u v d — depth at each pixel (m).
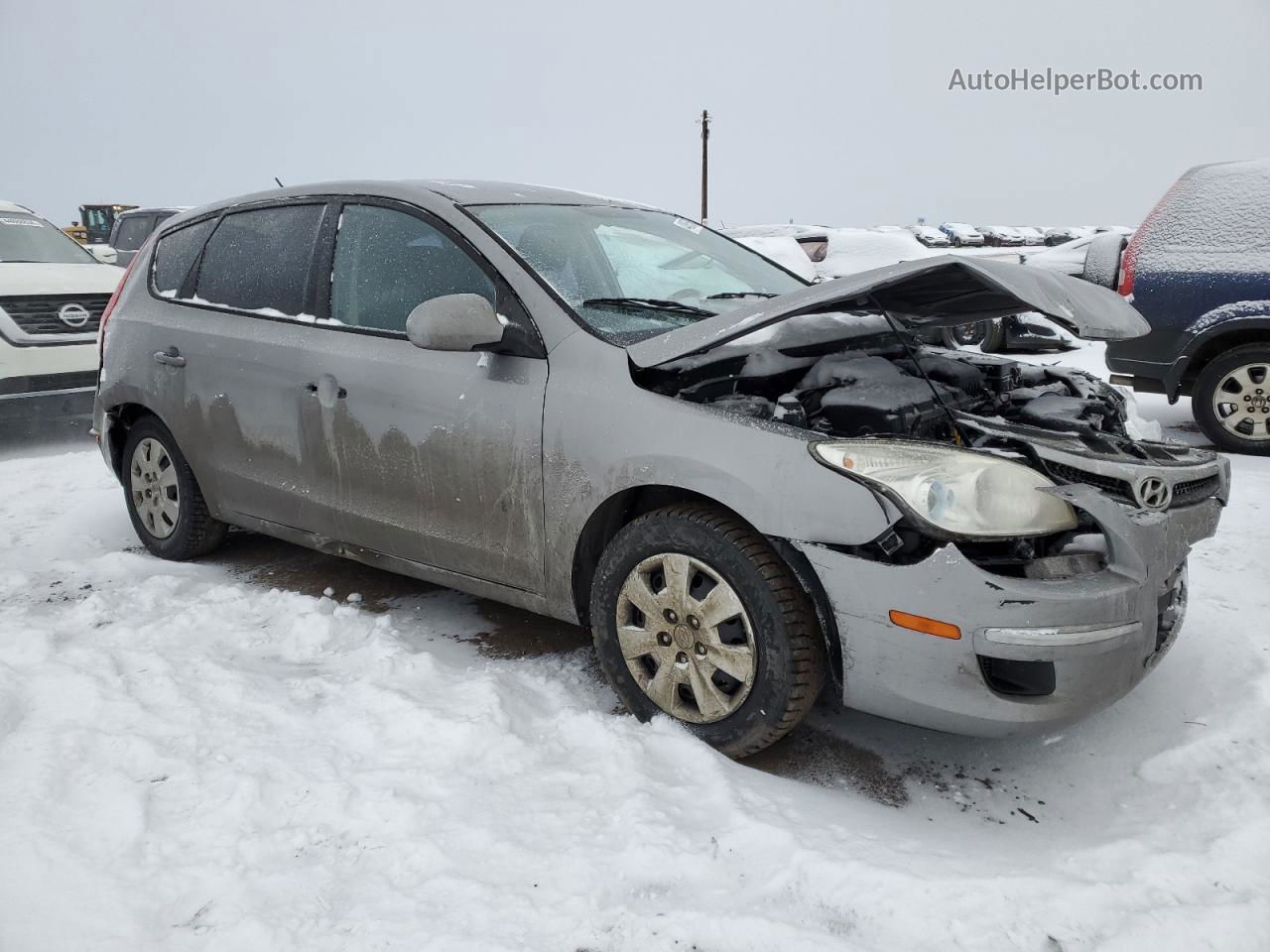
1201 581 3.75
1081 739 2.69
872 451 2.34
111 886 2.01
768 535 2.40
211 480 3.91
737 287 3.57
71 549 4.45
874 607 2.31
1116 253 7.38
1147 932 1.86
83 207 23.56
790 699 2.44
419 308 2.76
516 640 3.40
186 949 1.86
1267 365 5.98
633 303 3.07
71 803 2.29
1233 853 2.11
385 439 3.21
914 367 3.10
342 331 3.38
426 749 2.55
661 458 2.58
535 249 3.16
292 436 3.52
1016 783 2.53
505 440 2.90
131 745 2.51
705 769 2.46
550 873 2.07
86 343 6.68
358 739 2.60
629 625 2.75
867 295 2.73
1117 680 2.33
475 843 2.17
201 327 3.86
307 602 3.58
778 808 2.31
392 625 3.42
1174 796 2.41
